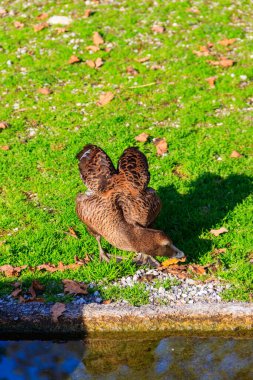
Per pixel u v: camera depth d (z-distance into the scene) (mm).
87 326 12578
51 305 12797
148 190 13695
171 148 17734
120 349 12445
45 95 20141
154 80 20609
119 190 13445
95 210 13391
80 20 23672
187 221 15133
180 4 24484
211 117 18953
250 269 13703
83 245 14547
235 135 18172
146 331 12594
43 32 23125
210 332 12625
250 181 16469
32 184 16531
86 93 20156
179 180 16578
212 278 13516
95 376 11820
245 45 22156
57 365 12102
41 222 15203
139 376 11797
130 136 18188
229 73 20781
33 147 17891
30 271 13758
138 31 22953
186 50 21938
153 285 13406
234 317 12570
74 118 19062
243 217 15172
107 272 13672
